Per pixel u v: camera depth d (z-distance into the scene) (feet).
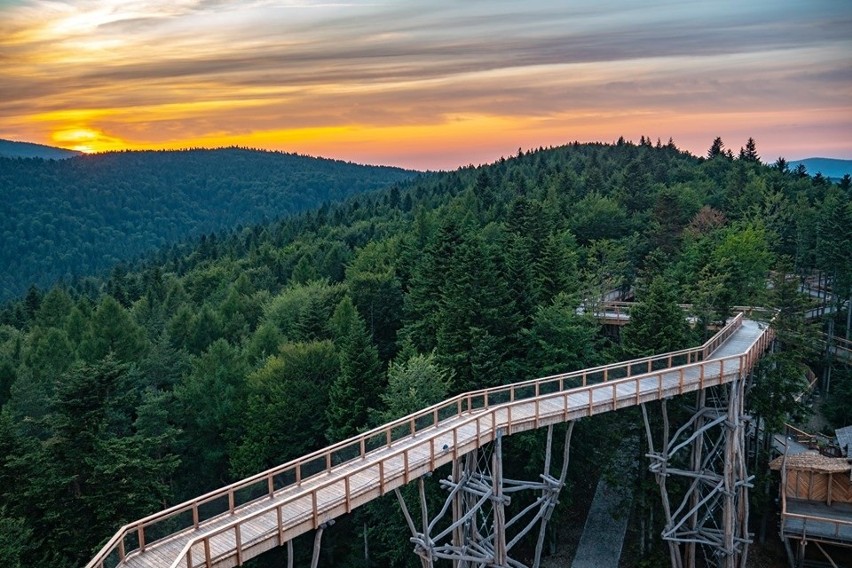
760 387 117.08
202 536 58.44
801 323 120.98
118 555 60.49
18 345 208.23
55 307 272.92
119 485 94.22
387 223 357.61
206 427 137.80
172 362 174.19
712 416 103.91
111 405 102.78
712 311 132.26
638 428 114.11
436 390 109.81
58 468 95.81
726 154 419.13
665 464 98.32
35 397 138.31
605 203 220.64
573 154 483.10
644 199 247.91
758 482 115.03
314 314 161.07
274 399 129.59
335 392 123.03
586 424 116.67
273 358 143.02
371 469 76.74
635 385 97.45
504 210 271.49
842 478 115.44
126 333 180.86
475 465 92.07
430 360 113.70
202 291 308.19
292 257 324.39
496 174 420.36
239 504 70.49
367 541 113.50
